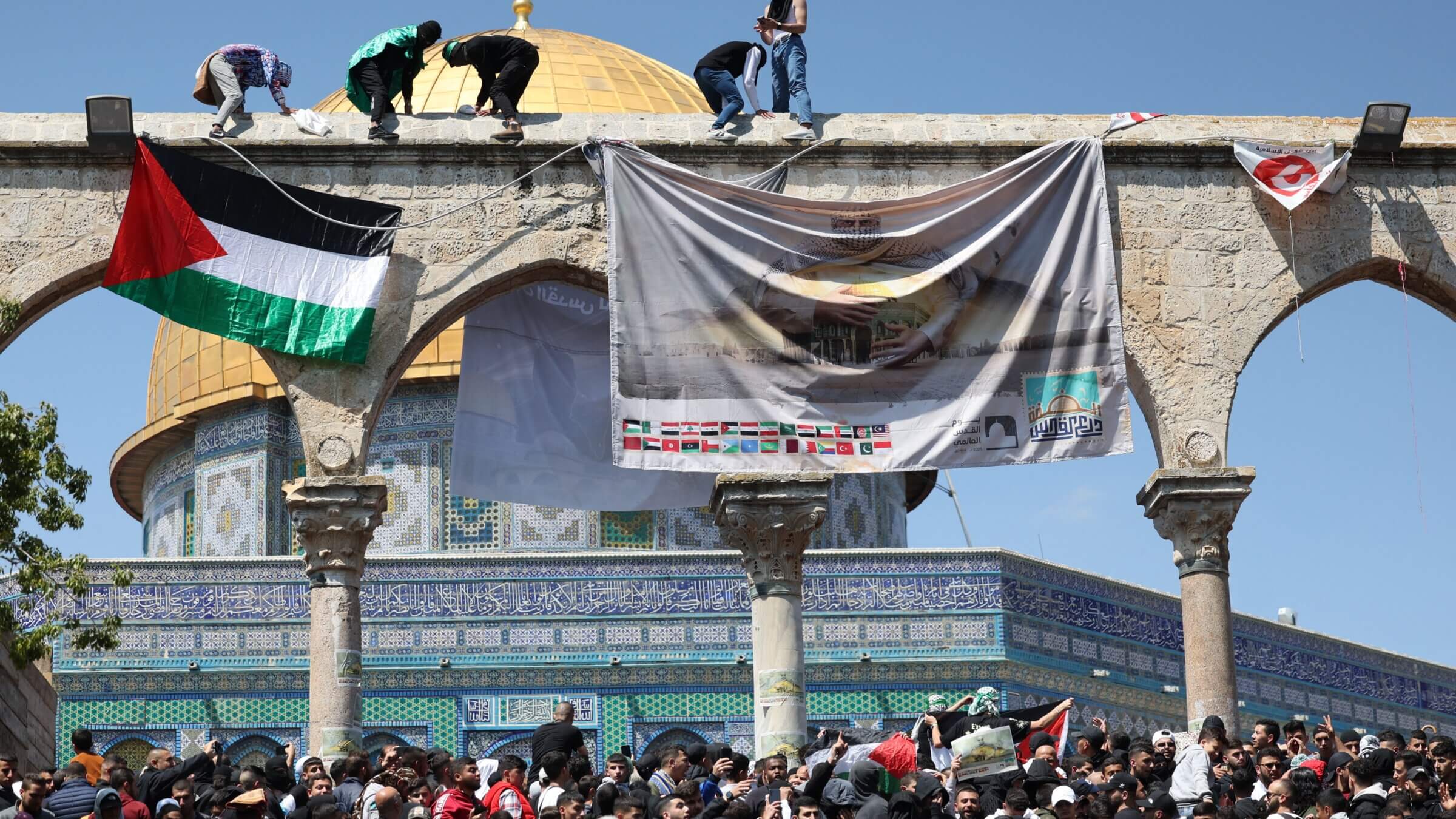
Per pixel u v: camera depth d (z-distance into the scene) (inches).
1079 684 1777.8
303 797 814.5
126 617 1685.5
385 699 1694.1
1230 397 1091.3
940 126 1111.0
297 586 1707.7
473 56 1100.5
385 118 1088.2
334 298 1056.2
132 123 1053.8
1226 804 839.7
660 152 1091.3
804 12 1117.7
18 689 1371.8
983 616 1738.4
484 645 1708.9
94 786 839.1
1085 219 1088.8
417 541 1776.6
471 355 1218.0
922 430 1067.9
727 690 1707.7
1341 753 835.4
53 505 1155.3
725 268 1070.4
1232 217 1111.6
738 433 1061.8
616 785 800.3
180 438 1936.5
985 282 1080.2
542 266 1078.4
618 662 1705.2
